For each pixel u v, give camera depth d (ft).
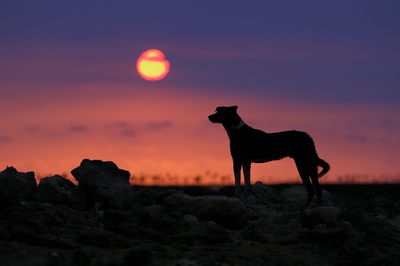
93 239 45.57
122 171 60.39
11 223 48.29
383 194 94.27
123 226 49.26
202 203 56.75
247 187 67.92
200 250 46.44
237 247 48.03
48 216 50.14
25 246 43.86
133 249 44.75
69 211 54.24
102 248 44.91
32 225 47.26
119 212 51.34
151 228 51.42
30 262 39.99
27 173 58.03
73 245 44.19
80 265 39.17
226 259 43.52
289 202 67.51
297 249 48.29
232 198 57.31
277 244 49.42
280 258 44.98
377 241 50.72
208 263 41.96
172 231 50.90
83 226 50.75
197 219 55.93
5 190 53.93
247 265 42.78
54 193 57.06
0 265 39.04
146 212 52.16
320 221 54.95
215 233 50.83
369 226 54.85
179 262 40.63
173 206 58.39
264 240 50.11
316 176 63.41
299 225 55.72
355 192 98.32
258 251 46.75
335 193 96.22
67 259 39.47
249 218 59.21
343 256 45.70
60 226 49.88
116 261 40.01
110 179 58.70
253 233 51.44
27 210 52.80
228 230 55.16
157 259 42.52
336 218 55.77
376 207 71.31
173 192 63.57
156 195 63.16
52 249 43.60
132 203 58.13
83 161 60.29
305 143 63.52
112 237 46.21
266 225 55.31
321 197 64.03
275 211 63.00
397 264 43.27
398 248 49.60
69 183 60.80
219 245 48.75
